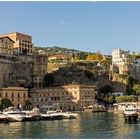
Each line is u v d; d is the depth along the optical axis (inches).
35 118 6643.7
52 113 7199.8
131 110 6269.7
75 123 5949.8
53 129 4958.2
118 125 5462.6
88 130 4758.9
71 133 4431.6
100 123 5890.8
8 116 6299.2
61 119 6958.7
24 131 4719.5
